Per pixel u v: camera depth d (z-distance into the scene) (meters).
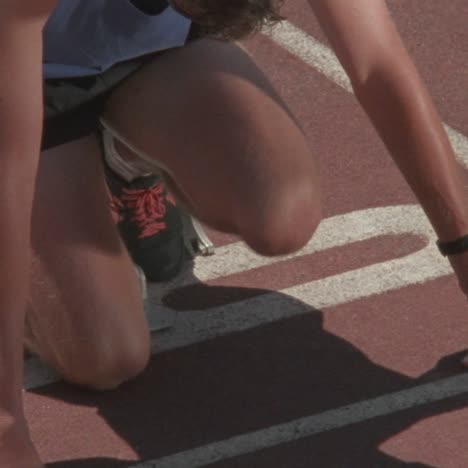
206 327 10.09
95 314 9.20
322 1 8.14
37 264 9.15
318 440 8.91
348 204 11.38
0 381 7.17
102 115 9.43
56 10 9.05
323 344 9.81
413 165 8.35
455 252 8.56
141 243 10.33
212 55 9.22
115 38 9.10
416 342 9.76
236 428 9.09
